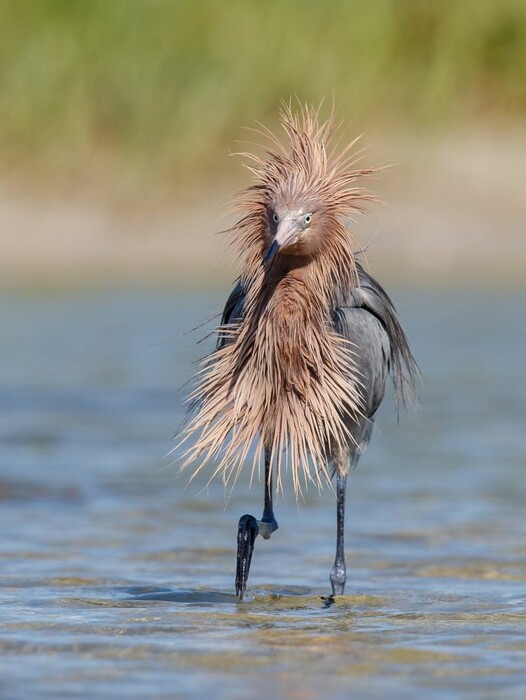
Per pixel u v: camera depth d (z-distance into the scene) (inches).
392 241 1145.4
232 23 1235.2
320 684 256.7
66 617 315.9
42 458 515.2
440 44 1302.9
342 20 1253.1
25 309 900.6
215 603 335.6
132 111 1224.2
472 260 1127.6
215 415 344.5
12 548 390.9
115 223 1182.3
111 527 419.2
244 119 1226.6
